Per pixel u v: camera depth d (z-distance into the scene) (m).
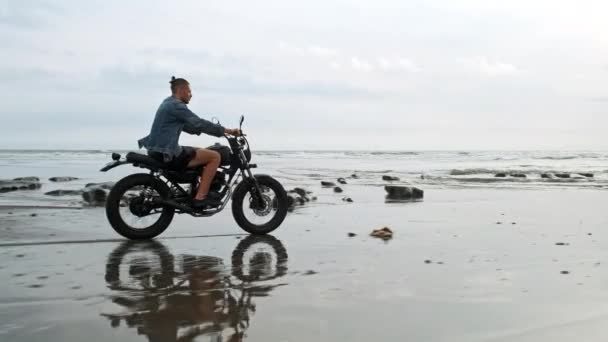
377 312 3.01
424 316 2.93
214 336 2.57
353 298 3.31
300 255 4.80
